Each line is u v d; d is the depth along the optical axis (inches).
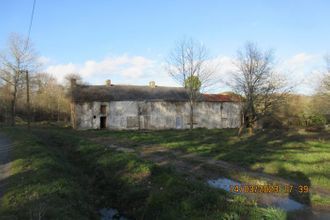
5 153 667.4
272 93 1338.6
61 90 2822.3
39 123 2297.0
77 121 1931.6
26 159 559.8
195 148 874.1
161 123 2105.1
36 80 2234.3
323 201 409.7
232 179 531.2
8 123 2234.3
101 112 1989.4
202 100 2206.0
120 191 478.9
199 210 349.4
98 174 587.5
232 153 773.3
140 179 498.3
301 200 415.5
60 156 708.7
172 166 624.4
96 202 432.8
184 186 419.2
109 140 1137.4
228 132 1533.0
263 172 584.4
